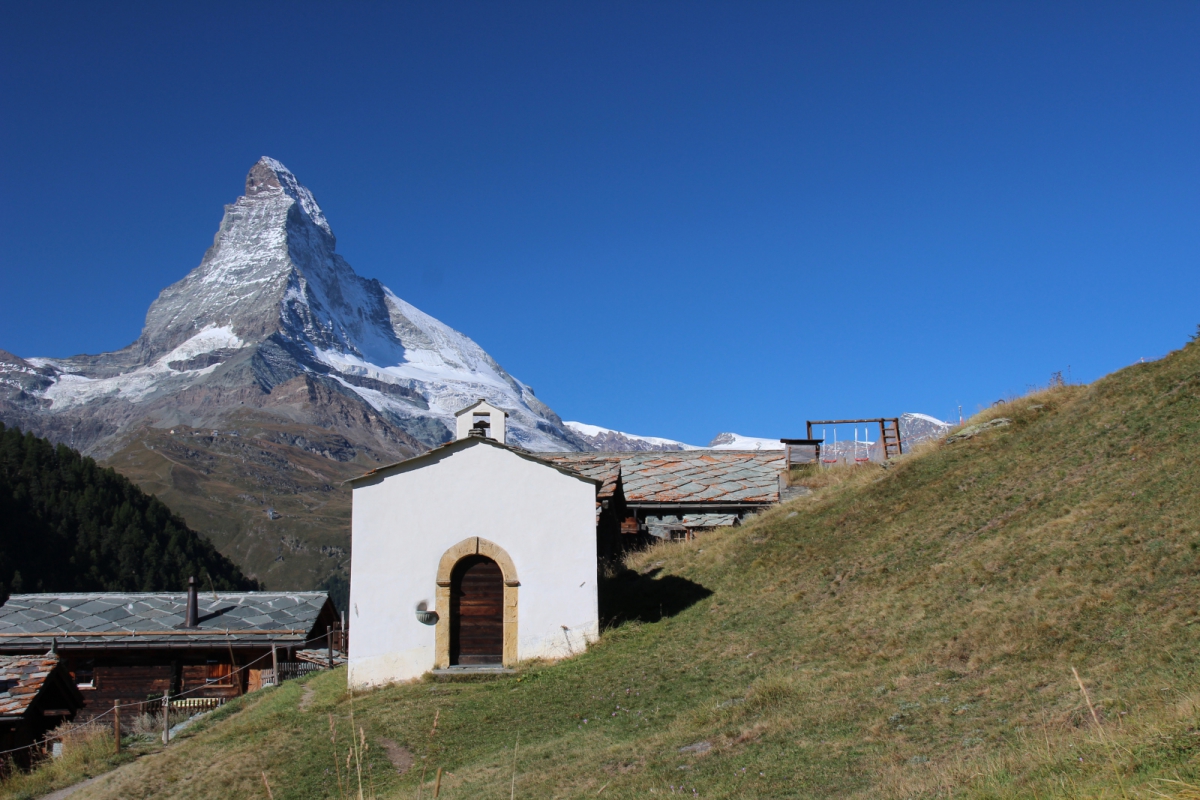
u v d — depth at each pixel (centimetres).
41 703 2436
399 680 2075
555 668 1984
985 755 959
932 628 1494
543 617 2102
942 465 2364
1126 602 1273
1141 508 1545
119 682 3173
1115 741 861
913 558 1884
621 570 2609
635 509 2970
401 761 1588
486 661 2105
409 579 2127
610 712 1612
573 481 2169
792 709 1329
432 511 2159
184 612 3400
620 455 3434
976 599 1535
